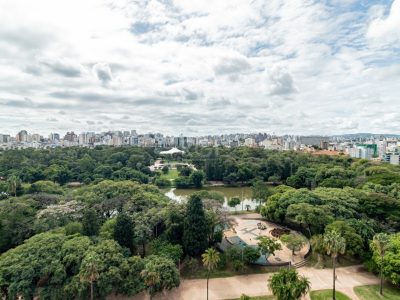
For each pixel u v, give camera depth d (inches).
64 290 1652.3
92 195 3053.6
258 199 4018.2
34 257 1776.6
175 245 2224.4
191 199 2348.7
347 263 2351.1
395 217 2659.9
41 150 6879.9
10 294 1619.1
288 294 1551.4
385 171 4318.4
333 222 2486.5
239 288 1999.3
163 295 1900.8
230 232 2935.5
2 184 3873.0
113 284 1745.8
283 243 2534.5
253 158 6879.9
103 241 1993.1
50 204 2886.3
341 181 4133.9
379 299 1865.2
